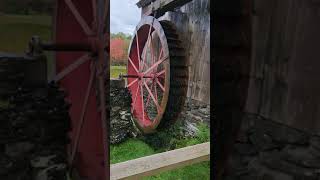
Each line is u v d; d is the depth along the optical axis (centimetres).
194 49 929
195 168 827
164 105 962
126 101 1131
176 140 962
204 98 867
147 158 609
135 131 1147
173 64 945
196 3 916
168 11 1103
